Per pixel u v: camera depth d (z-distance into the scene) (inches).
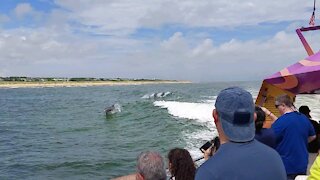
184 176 147.9
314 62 217.6
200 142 655.8
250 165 81.5
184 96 2465.6
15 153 658.8
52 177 490.9
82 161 568.7
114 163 549.3
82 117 1299.2
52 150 677.3
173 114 1153.4
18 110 1761.8
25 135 892.6
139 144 693.9
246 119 84.1
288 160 176.4
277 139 179.3
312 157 245.0
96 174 495.2
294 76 211.5
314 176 97.7
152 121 1040.8
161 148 638.5
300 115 182.4
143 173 117.1
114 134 847.1
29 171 526.3
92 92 4133.9
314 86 211.9
